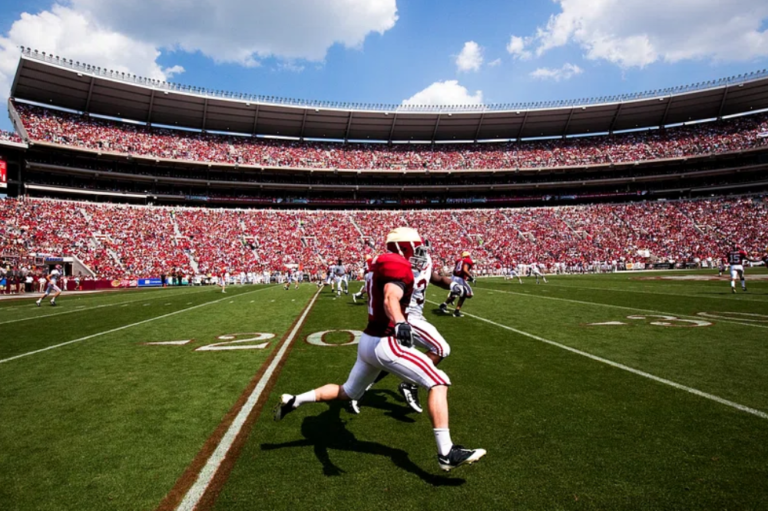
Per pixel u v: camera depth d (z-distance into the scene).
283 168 46.16
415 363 2.79
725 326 7.97
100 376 5.37
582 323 8.87
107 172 39.81
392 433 3.48
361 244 42.44
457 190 51.50
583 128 52.06
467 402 4.11
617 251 42.50
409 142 53.06
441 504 2.44
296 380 4.99
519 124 51.31
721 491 2.51
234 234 40.75
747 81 45.62
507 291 18.61
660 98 47.84
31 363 6.14
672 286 18.62
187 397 4.46
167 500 2.54
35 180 38.34
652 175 49.44
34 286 26.42
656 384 4.56
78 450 3.23
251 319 10.87
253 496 2.55
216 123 46.38
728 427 3.41
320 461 3.00
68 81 37.91
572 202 52.62
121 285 30.97
